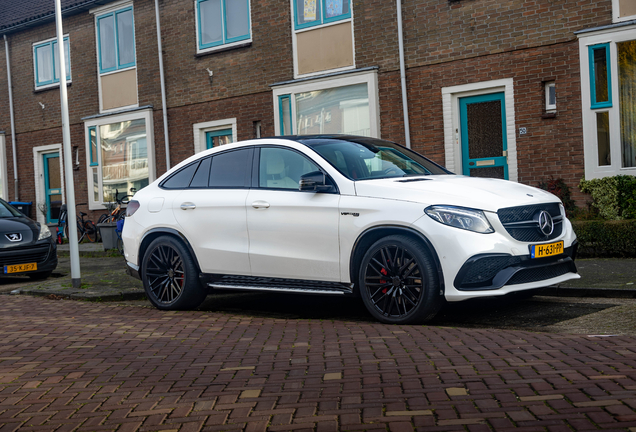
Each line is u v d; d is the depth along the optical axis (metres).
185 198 6.88
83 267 11.96
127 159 17.03
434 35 12.23
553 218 5.77
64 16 18.08
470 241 5.16
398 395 3.42
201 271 6.71
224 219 6.51
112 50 17.23
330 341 4.87
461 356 4.16
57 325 6.09
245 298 7.79
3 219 10.84
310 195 5.97
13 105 19.56
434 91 12.29
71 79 18.11
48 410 3.55
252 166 6.55
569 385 3.39
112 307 7.20
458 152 12.16
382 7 12.80
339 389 3.59
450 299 5.20
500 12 11.52
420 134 12.48
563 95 10.98
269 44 14.38
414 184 5.64
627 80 10.43
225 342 5.04
